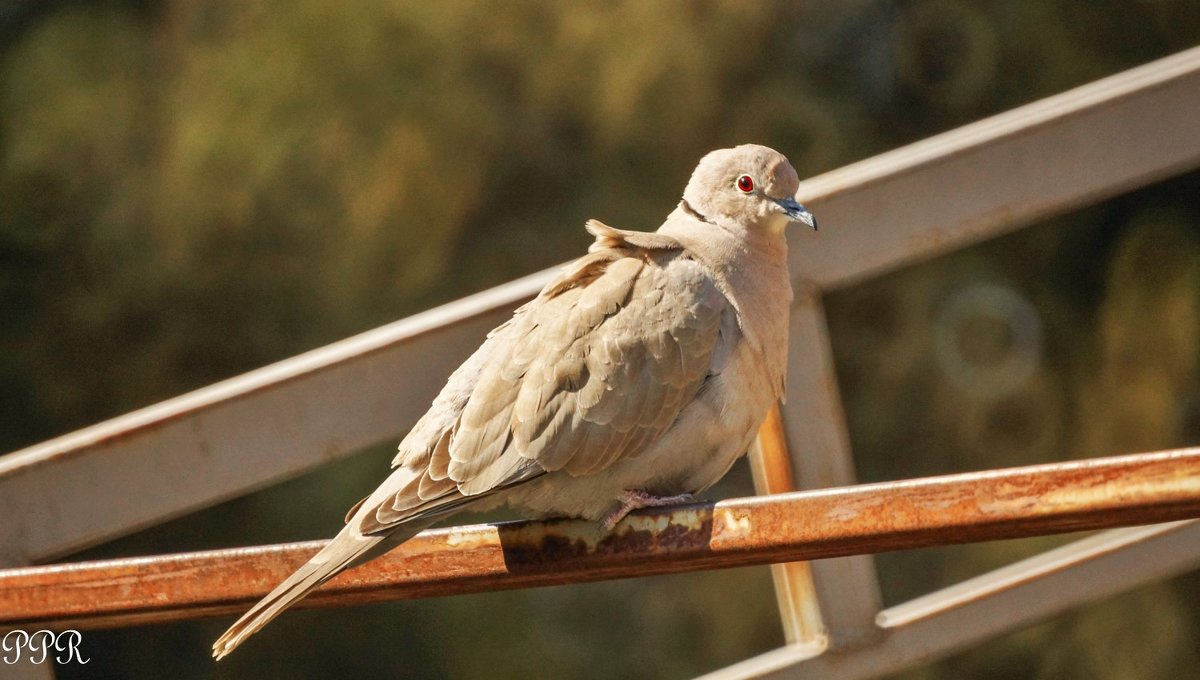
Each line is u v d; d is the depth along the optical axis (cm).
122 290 1706
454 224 1656
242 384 604
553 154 1678
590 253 553
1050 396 1650
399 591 479
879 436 1672
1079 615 1510
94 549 1667
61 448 588
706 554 450
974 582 669
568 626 1639
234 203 1667
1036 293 1706
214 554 471
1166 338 1595
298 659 1673
